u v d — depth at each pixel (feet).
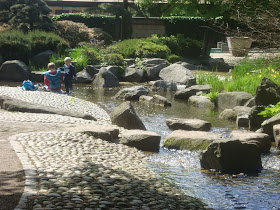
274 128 30.14
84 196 16.76
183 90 52.47
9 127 29.35
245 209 18.40
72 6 132.67
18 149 23.29
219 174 23.49
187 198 19.08
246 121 36.11
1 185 17.35
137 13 132.05
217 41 130.52
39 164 20.70
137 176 21.21
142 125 34.27
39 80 64.85
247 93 44.32
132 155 26.16
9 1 87.97
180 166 24.85
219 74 71.05
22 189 16.96
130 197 17.37
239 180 22.48
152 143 28.63
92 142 27.07
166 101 46.62
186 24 117.91
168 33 118.52
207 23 115.96
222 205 18.78
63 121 32.83
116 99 49.90
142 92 50.55
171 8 94.22
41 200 15.87
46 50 73.92
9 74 63.62
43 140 26.09
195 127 34.17
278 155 27.73
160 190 19.54
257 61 54.95
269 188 21.24
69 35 89.97
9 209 14.85
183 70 67.21
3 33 74.33
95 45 83.76
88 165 21.61
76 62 69.62
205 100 47.03
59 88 49.26
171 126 35.06
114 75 63.62
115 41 104.06
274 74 46.83
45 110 35.88
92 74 66.95
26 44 70.79
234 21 109.29
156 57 81.20
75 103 41.98
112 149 26.58
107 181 19.20
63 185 17.87
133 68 69.72
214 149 24.38
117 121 34.09
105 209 15.75
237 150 24.47
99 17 113.91
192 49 93.81
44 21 86.33
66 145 25.50
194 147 28.09
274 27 38.14
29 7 83.92
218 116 40.88
